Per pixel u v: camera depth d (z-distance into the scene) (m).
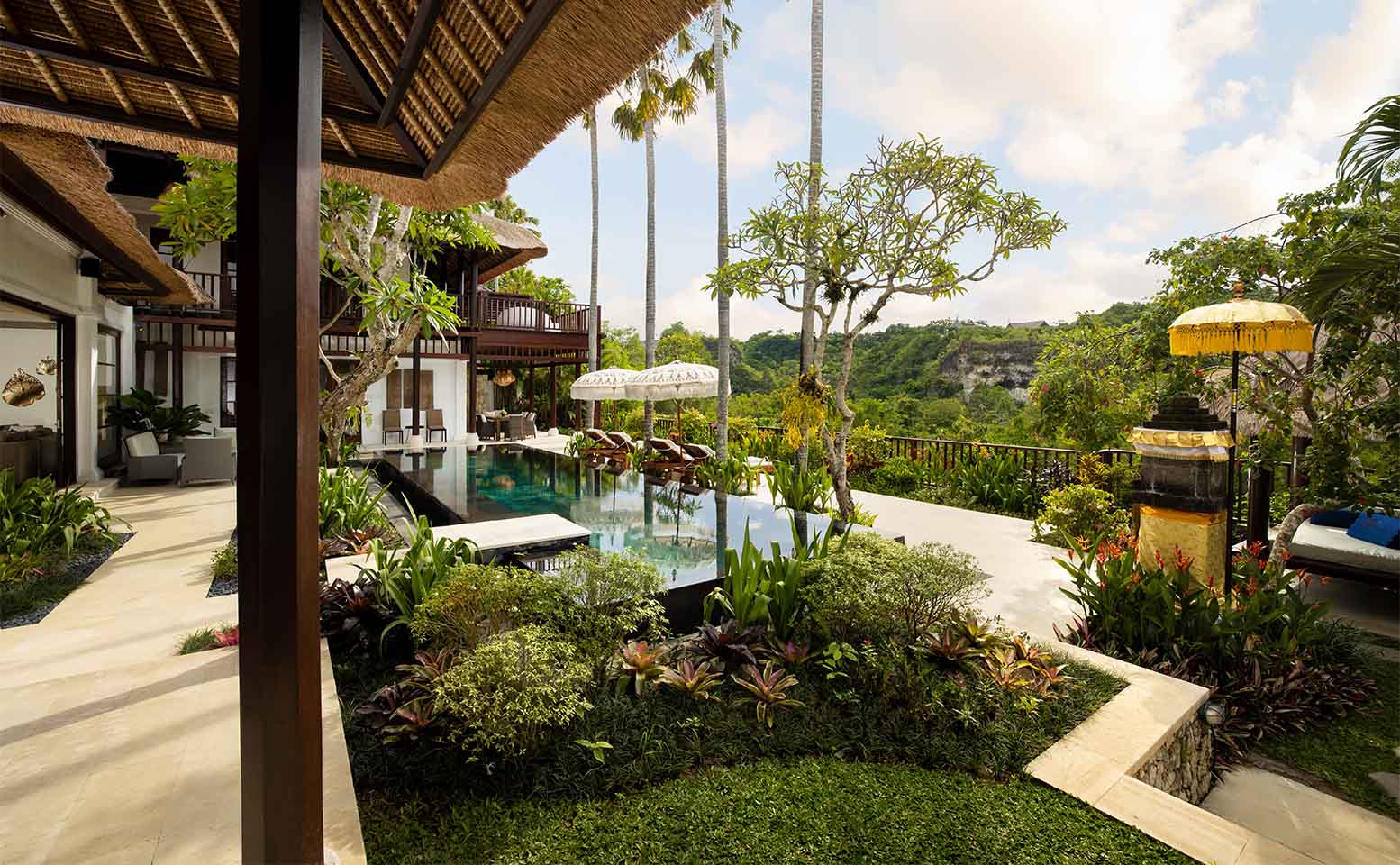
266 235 1.33
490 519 6.62
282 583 1.39
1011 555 6.09
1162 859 2.04
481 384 24.98
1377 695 3.61
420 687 2.67
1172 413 4.32
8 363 9.56
